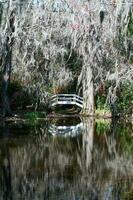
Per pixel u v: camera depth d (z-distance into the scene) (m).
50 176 17.47
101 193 15.27
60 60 34.88
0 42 30.39
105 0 32.16
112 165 19.20
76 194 15.31
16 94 34.31
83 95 34.38
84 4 32.34
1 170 18.48
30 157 20.77
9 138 24.77
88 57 32.78
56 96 35.25
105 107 33.62
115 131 27.66
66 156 21.11
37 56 33.56
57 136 25.81
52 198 15.05
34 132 26.84
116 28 32.12
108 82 33.31
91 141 24.56
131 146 23.22
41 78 34.28
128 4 31.77
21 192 15.74
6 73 31.38
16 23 30.05
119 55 32.50
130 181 16.52
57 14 33.09
